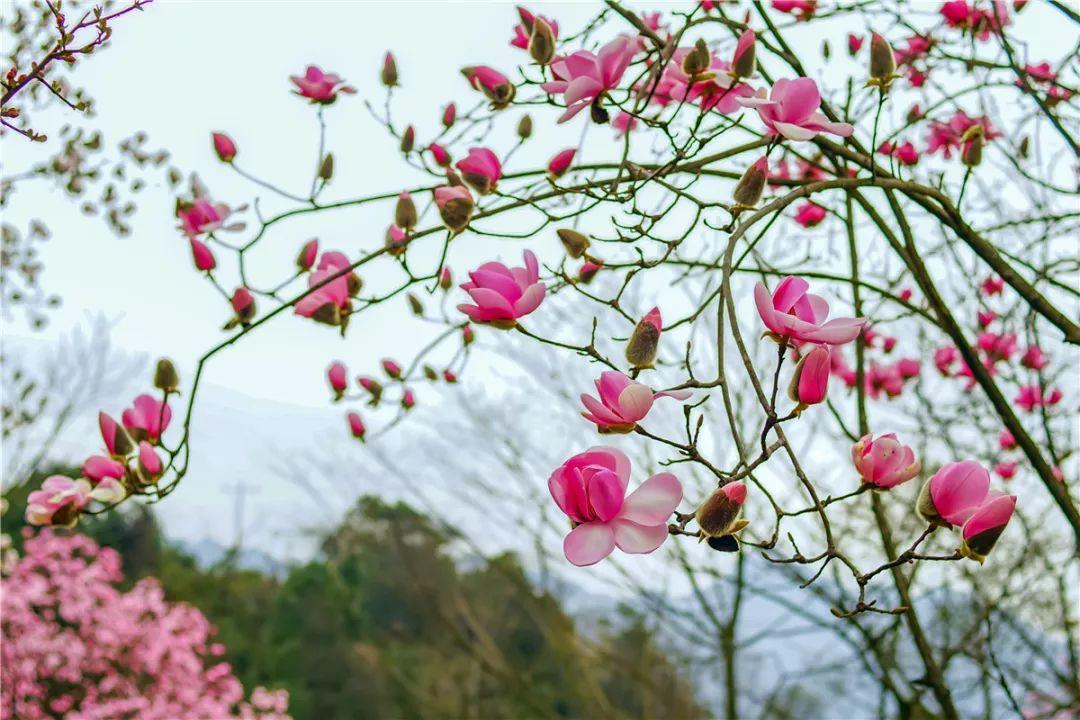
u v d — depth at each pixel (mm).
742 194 1598
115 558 9789
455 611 7195
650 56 1985
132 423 2020
